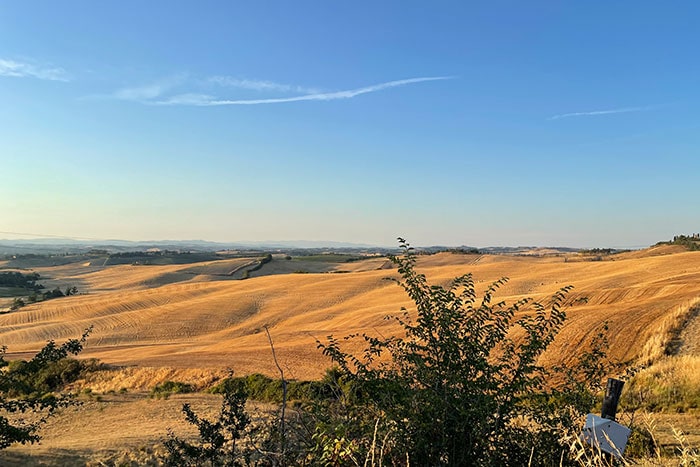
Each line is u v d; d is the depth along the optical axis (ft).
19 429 31.68
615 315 112.47
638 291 153.69
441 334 15.72
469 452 14.25
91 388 113.29
